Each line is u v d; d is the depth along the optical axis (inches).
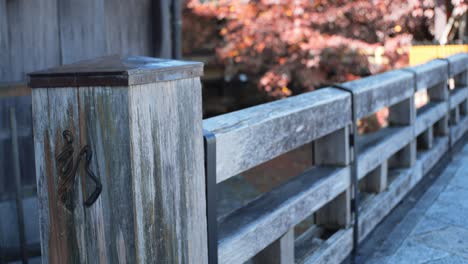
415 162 182.1
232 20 427.8
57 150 63.0
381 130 171.8
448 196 177.2
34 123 63.7
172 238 66.4
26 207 176.2
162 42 225.3
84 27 197.6
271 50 406.3
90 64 63.4
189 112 68.5
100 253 62.9
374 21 388.8
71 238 64.1
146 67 61.1
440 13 374.0
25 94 177.6
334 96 119.0
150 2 223.8
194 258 70.9
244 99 490.9
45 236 65.5
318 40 365.4
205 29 469.4
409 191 175.8
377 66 382.6
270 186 337.1
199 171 71.0
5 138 172.9
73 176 62.5
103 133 60.4
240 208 98.5
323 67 403.9
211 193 74.2
